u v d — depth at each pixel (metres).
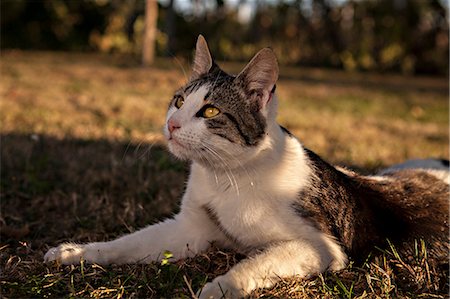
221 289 0.59
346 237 0.71
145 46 3.33
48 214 0.87
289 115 1.89
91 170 1.03
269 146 0.69
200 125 0.67
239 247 0.71
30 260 0.70
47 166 1.06
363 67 4.98
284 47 5.38
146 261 0.71
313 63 5.39
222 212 0.69
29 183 0.96
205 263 0.69
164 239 0.73
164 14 4.50
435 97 2.96
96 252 0.70
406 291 0.67
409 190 0.79
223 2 4.81
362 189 0.76
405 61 5.00
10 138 1.22
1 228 0.79
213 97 0.68
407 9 5.14
